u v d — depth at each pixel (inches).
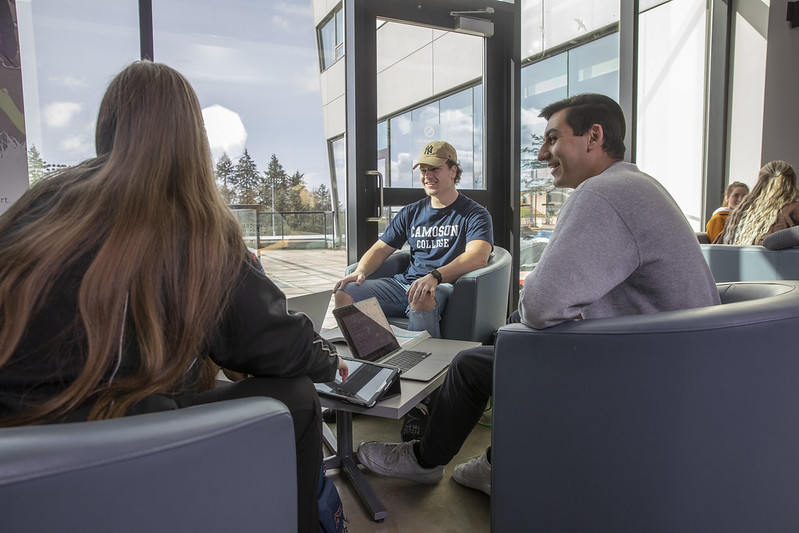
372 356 63.7
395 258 109.8
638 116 146.1
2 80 74.7
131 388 25.3
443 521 57.9
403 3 111.1
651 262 43.6
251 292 31.4
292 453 25.5
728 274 119.3
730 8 157.5
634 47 135.1
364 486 62.9
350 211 112.2
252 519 23.5
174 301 26.7
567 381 40.7
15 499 16.1
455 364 57.6
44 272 23.9
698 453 37.8
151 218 26.3
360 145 109.0
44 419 23.2
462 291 87.2
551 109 54.9
